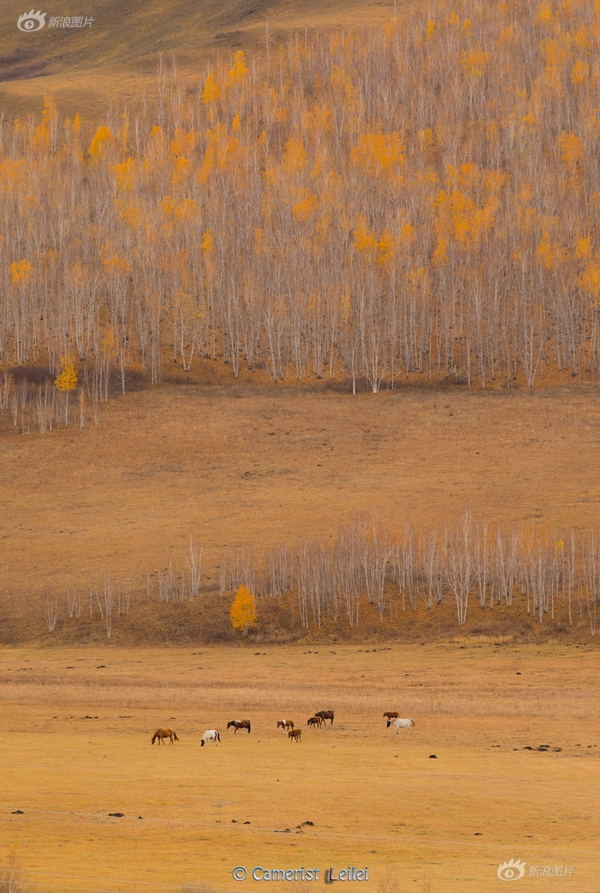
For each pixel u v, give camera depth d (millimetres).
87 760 160500
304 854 105625
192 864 100188
